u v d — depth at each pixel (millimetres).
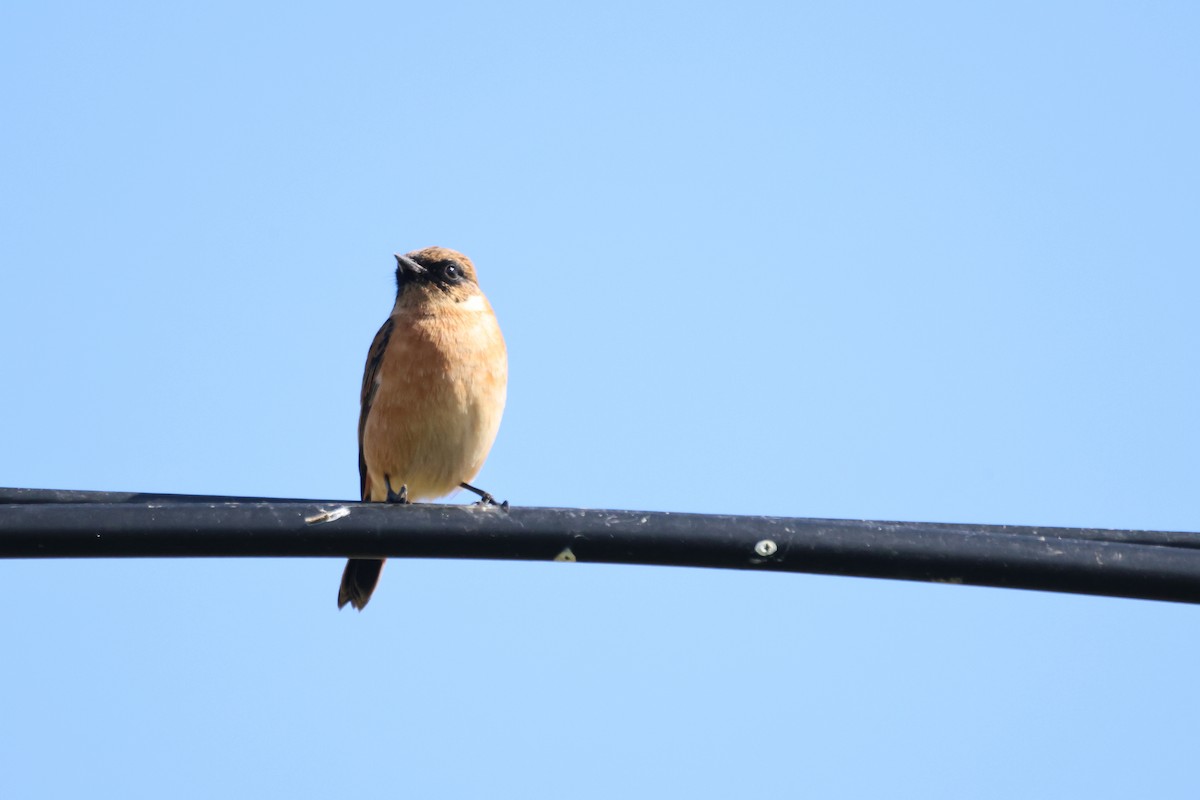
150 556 9742
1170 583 9359
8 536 9578
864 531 9617
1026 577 9438
